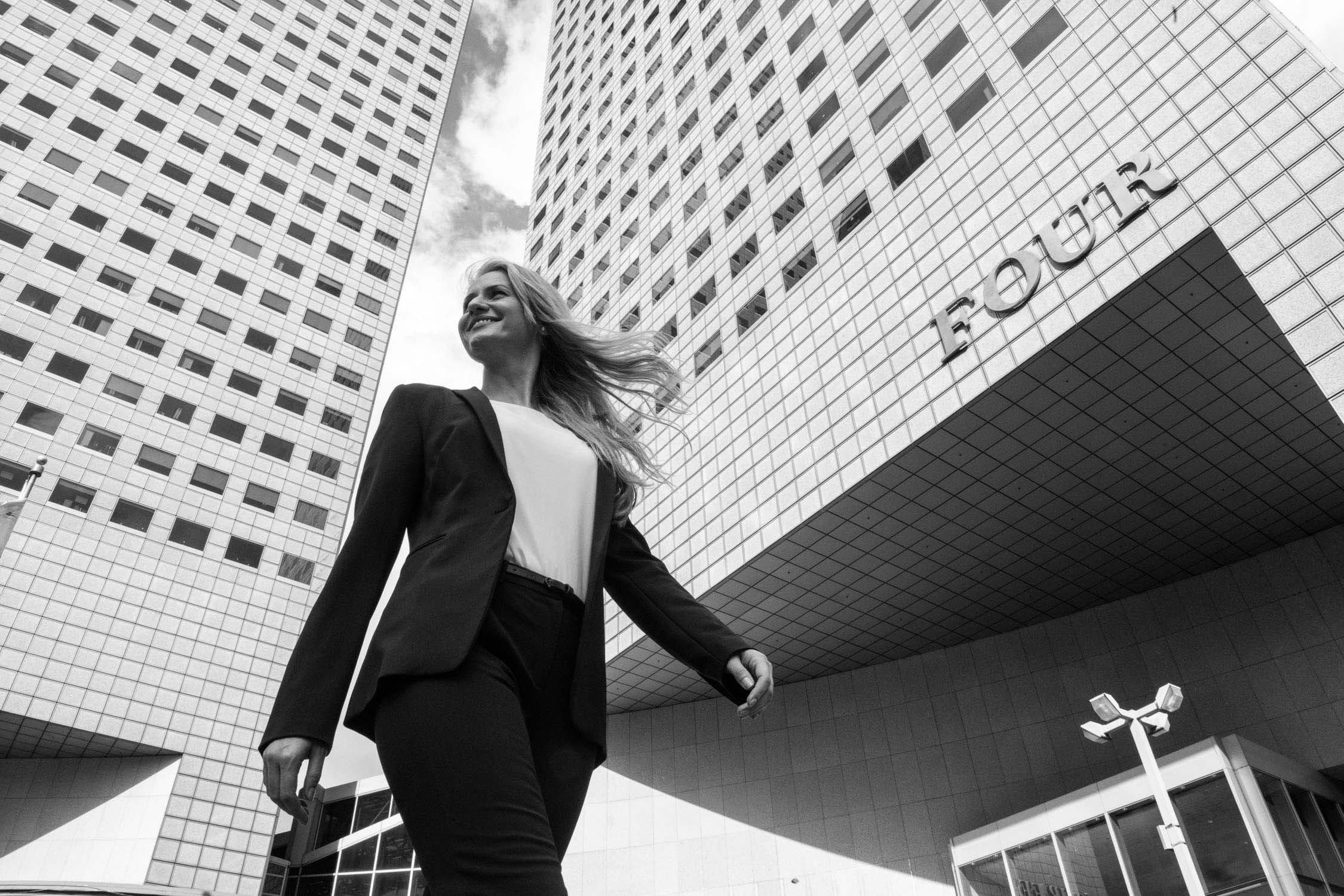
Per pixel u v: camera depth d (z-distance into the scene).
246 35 47.25
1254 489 20.17
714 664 1.61
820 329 22.91
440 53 56.56
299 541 33.50
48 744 27.02
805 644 25.80
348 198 45.34
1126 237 16.03
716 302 28.72
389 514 1.37
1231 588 22.52
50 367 31.59
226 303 37.50
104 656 27.61
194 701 28.50
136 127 39.91
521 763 1.09
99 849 26.12
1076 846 19.41
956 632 25.56
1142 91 17.14
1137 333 16.20
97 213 36.31
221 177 41.19
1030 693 24.34
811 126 28.08
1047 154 18.42
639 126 42.31
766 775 26.64
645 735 28.95
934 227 20.56
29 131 36.62
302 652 1.17
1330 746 19.47
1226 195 14.87
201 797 27.33
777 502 21.67
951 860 23.02
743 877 25.27
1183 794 17.67
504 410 1.65
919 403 18.78
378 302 42.75
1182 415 17.97
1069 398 17.48
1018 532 21.30
